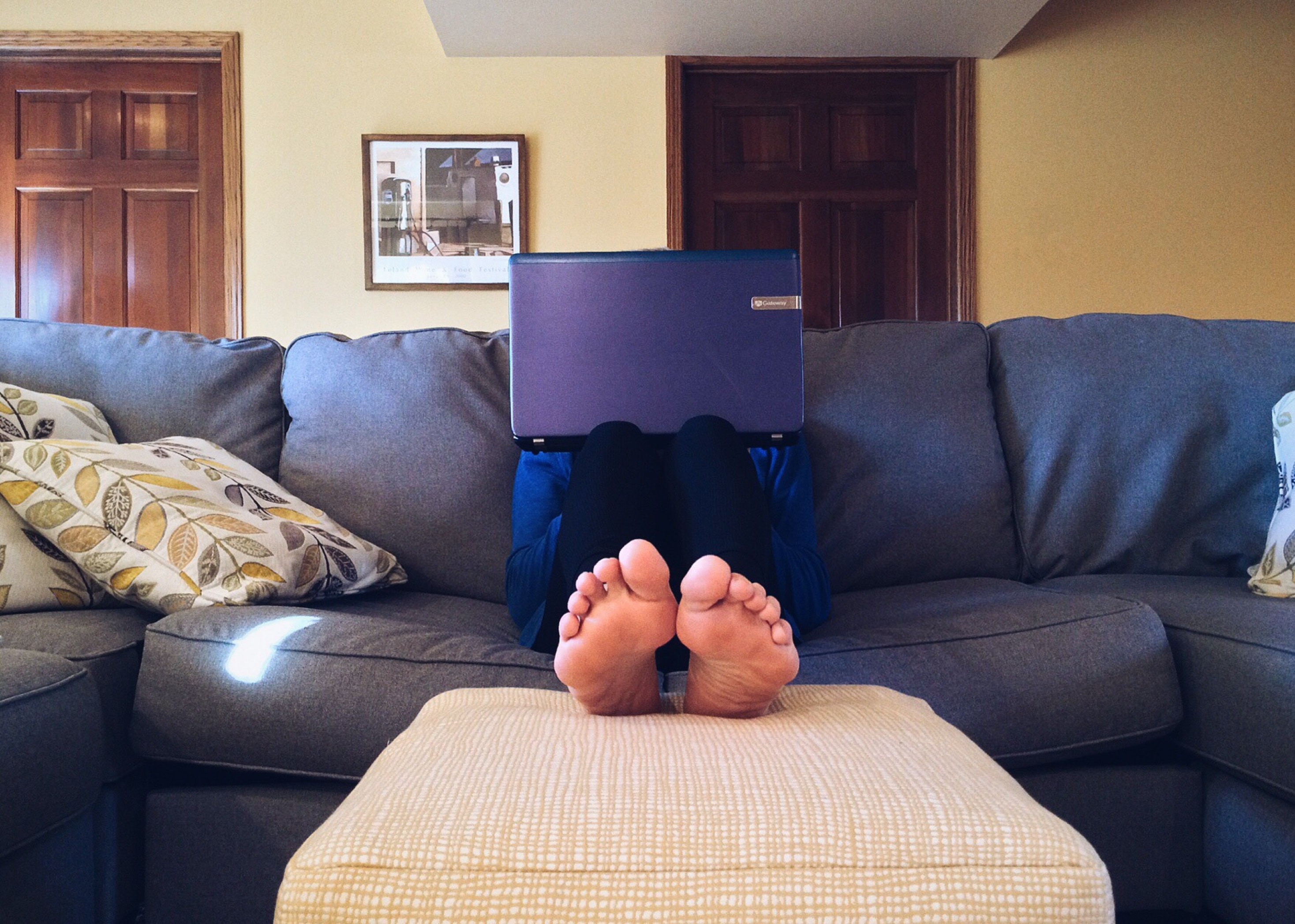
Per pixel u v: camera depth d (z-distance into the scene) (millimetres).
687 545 933
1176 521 1662
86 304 3812
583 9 3455
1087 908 566
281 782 1098
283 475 1624
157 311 3824
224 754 1061
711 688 831
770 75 3928
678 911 554
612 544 902
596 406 1235
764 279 1233
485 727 758
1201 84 3934
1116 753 1213
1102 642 1132
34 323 1624
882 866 570
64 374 1574
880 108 3951
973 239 3883
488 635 1268
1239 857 1098
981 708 1074
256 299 3822
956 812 604
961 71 3879
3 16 3725
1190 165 3939
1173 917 1245
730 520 909
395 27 3850
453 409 1621
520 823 596
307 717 1043
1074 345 1767
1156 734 1150
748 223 3951
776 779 643
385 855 573
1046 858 576
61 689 953
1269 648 1066
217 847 1076
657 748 703
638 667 828
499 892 560
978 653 1114
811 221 3945
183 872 1083
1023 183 3912
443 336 1711
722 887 561
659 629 784
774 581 1033
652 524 966
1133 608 1175
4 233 3787
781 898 558
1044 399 1724
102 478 1218
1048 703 1093
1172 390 1697
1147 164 3934
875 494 1626
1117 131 3924
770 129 3945
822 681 1074
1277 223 3961
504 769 666
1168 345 1744
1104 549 1655
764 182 3938
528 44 3738
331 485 1581
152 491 1225
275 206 3820
